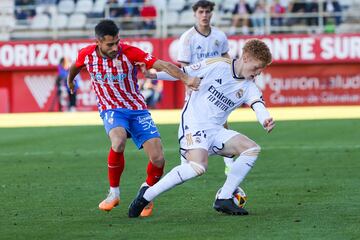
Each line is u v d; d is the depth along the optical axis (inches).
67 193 1051.3
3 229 805.2
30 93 2849.4
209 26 1185.4
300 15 2913.4
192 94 866.1
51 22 3058.6
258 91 861.2
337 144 1610.5
